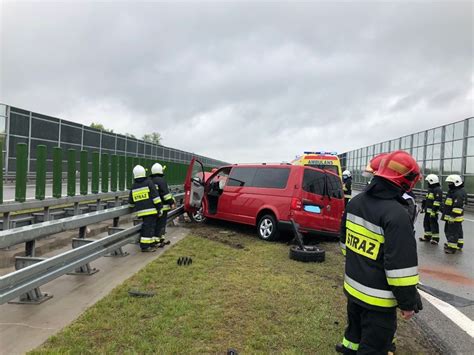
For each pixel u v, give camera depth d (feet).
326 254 27.43
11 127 68.74
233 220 34.32
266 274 20.58
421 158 104.68
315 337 13.23
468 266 26.68
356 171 175.42
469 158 77.61
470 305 18.37
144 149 118.52
